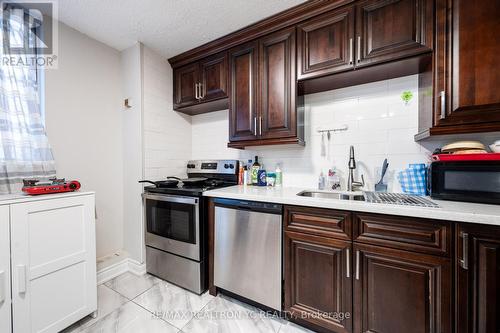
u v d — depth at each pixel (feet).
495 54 3.42
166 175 7.28
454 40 3.67
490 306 2.91
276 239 4.47
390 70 4.65
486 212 2.91
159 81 7.10
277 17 5.26
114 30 5.92
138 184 6.59
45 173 5.25
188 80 7.18
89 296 4.57
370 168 5.36
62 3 4.88
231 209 5.06
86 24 5.67
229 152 7.55
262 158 6.90
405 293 3.40
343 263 3.86
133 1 4.84
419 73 4.77
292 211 4.33
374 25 4.31
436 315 3.21
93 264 4.66
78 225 4.44
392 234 3.47
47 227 3.99
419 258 3.29
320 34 4.88
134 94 6.63
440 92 3.79
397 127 5.08
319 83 5.38
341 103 5.70
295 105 5.22
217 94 6.49
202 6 5.01
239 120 6.01
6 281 3.53
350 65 4.53
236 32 5.92
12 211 3.59
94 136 6.30
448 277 3.12
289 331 4.34
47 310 3.96
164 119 7.26
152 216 6.27
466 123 3.64
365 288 3.70
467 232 3.00
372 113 5.34
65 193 4.39
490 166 3.40
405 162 5.00
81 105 6.01
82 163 6.03
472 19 3.55
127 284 5.97
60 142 5.59
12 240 3.58
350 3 4.54
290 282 4.37
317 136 6.03
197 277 5.46
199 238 5.40
